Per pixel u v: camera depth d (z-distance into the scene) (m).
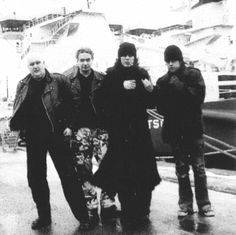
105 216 5.63
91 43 31.23
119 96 5.22
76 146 5.45
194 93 5.34
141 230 4.99
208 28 38.31
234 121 8.70
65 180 5.12
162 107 5.48
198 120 5.43
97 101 5.28
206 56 23.58
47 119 5.09
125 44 5.21
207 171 8.77
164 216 5.58
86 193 5.48
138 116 5.24
